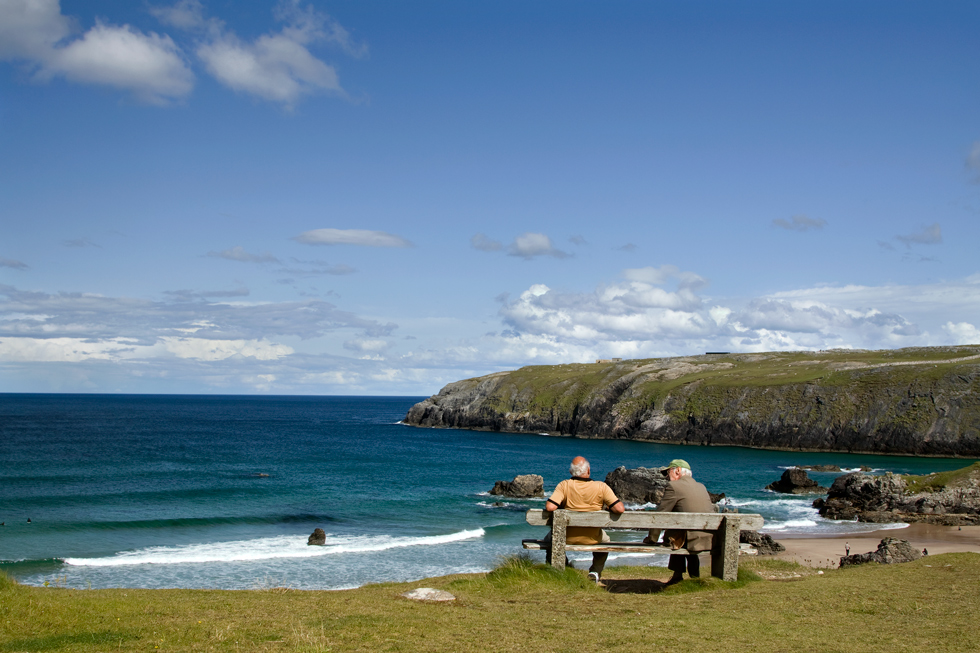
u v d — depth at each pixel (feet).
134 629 20.45
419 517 141.59
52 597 24.49
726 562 31.07
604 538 31.96
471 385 593.83
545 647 19.30
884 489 157.69
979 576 37.60
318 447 323.98
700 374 486.79
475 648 19.11
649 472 176.76
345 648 18.86
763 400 400.06
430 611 24.62
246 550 103.19
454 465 257.34
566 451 342.44
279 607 25.39
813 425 369.91
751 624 22.99
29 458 235.61
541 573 29.58
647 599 27.48
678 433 415.44
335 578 86.69
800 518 154.40
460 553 102.73
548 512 30.78
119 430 400.26
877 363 451.53
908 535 126.11
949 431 331.16
